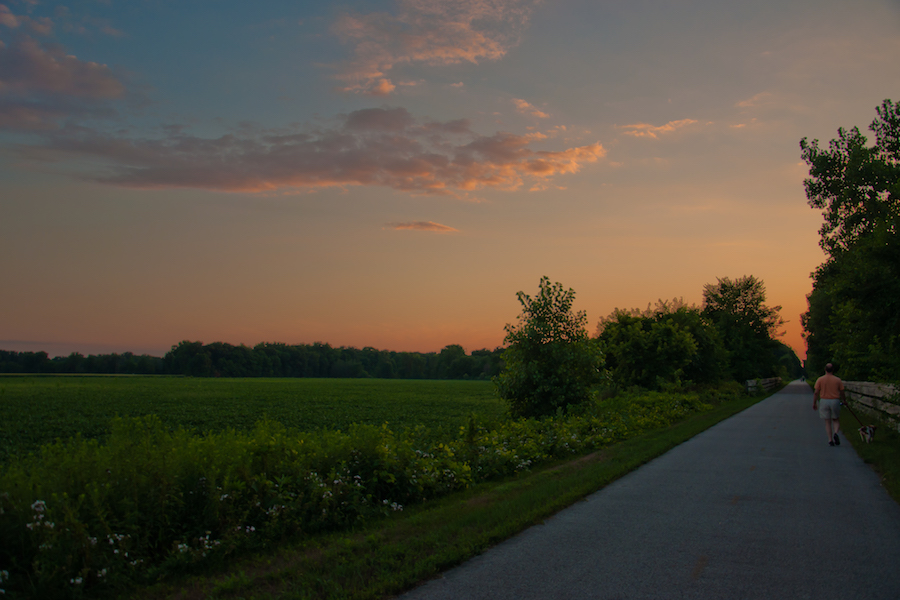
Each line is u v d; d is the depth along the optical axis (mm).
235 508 5863
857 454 12047
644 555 5328
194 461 6047
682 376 32969
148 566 5035
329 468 7344
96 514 4852
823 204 38125
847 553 5387
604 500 7711
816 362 61656
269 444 6949
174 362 180500
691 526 6375
